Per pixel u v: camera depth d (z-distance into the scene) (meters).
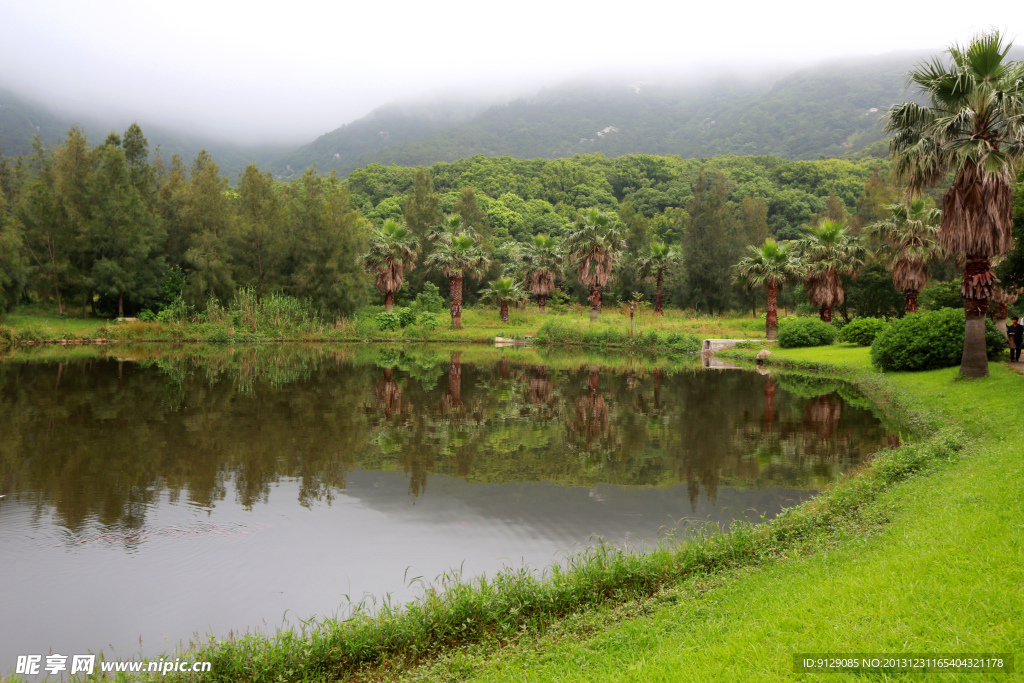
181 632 5.78
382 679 4.67
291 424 15.29
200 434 13.94
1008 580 4.60
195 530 8.38
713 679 3.75
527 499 9.85
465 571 7.18
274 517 8.93
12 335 37.41
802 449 13.13
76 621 5.98
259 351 37.81
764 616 4.61
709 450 13.14
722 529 8.32
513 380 25.25
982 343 17.11
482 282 67.25
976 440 11.17
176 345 40.88
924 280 33.34
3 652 5.41
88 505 9.23
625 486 10.57
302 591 6.67
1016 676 3.40
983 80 15.91
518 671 4.43
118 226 44.72
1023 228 21.14
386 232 51.84
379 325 50.59
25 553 7.53
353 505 9.52
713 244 65.12
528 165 120.06
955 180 16.69
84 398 18.50
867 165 108.31
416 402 19.12
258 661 4.78
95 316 46.53
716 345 40.69
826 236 38.66
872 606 4.50
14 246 38.44
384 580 6.95
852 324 34.25
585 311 64.69
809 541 6.81
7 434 13.58
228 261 48.91
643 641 4.64
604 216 51.59
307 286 50.06
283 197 59.94
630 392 21.88
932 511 6.92
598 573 6.14
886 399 18.52
